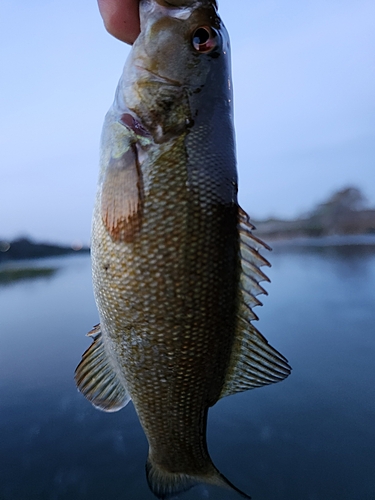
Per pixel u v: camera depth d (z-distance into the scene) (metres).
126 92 0.15
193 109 0.15
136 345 0.14
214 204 0.14
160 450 0.16
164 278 0.14
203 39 0.16
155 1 0.16
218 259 0.14
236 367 0.16
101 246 0.14
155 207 0.14
